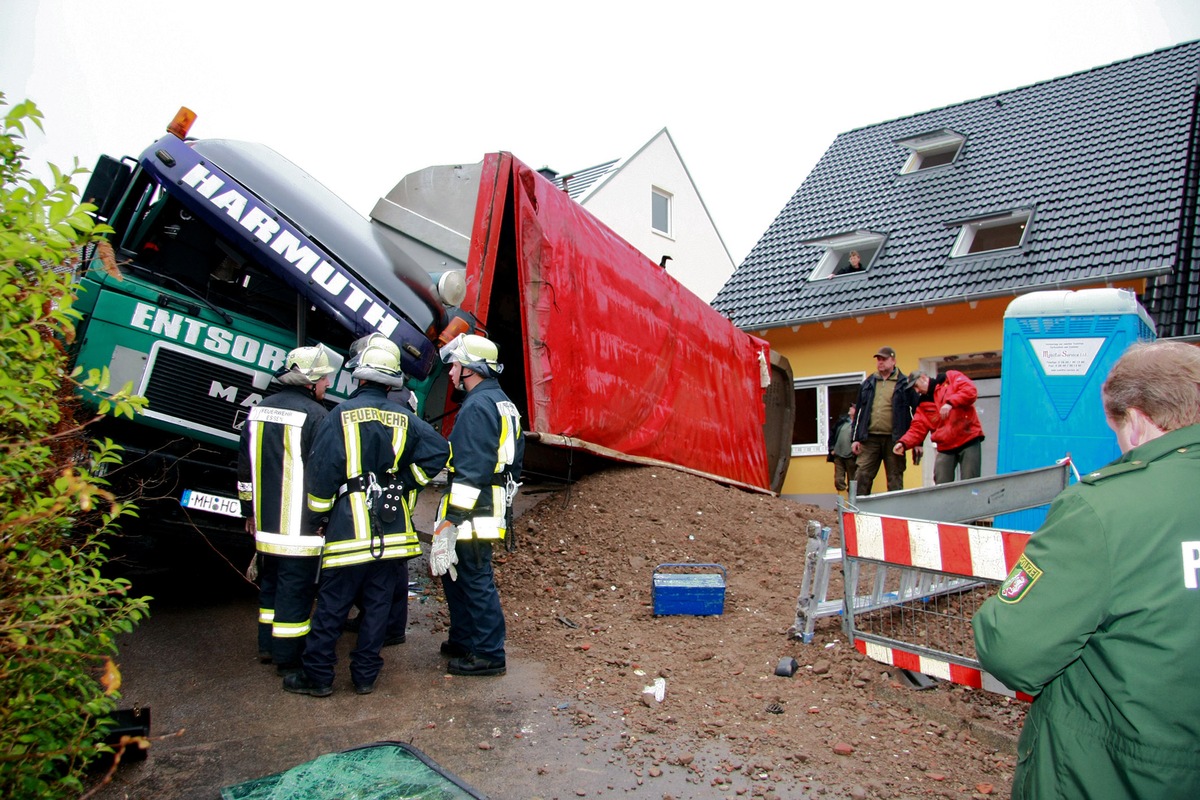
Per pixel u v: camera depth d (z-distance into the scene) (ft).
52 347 7.36
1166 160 39.78
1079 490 6.08
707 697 13.67
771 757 11.63
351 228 18.69
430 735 12.20
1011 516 19.86
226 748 11.55
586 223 24.72
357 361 14.47
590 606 18.26
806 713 13.00
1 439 6.87
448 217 21.95
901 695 13.41
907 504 15.96
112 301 15.33
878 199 50.01
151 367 15.58
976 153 48.60
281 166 18.94
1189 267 37.78
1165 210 36.86
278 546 13.85
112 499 7.41
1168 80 45.93
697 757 11.63
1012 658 5.88
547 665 15.15
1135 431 6.32
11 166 7.39
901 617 14.98
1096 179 41.16
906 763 11.51
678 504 24.50
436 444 14.07
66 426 8.61
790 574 20.68
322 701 13.26
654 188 68.44
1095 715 5.72
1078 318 20.49
